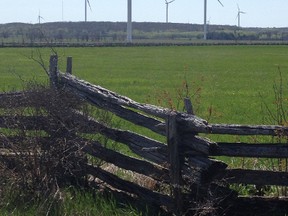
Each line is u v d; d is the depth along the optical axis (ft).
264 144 23.86
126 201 26.81
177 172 24.61
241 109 67.97
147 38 614.34
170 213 25.31
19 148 27.40
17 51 235.81
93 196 27.14
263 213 24.97
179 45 357.61
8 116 28.25
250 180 24.31
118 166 27.66
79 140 28.07
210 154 23.79
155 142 26.18
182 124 24.41
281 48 322.14
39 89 28.76
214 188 24.38
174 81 117.60
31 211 25.31
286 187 26.58
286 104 65.16
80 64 179.52
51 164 27.32
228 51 284.61
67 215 25.04
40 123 28.09
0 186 27.07
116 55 239.71
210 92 92.99
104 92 28.84
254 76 133.28
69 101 29.27
